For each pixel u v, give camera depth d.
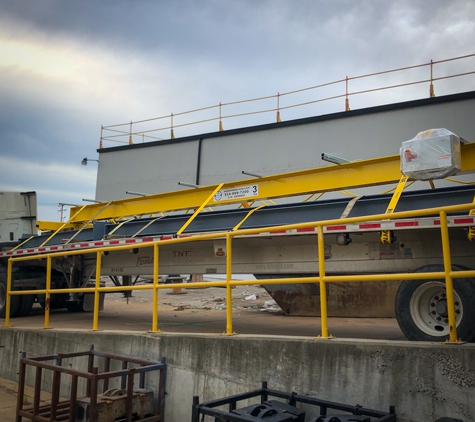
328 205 7.16
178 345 6.12
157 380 6.23
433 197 6.22
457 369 4.06
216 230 8.23
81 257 10.98
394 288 8.94
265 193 8.55
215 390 5.63
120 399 5.58
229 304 5.84
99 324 9.98
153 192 20.59
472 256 5.94
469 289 4.89
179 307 14.30
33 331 8.27
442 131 5.79
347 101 15.90
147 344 6.47
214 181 18.83
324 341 4.84
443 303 5.15
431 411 4.14
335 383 4.71
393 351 4.40
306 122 16.73
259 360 5.29
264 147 17.67
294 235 6.73
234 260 8.05
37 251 10.76
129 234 9.63
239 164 18.25
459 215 5.38
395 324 8.97
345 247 6.88
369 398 4.48
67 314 12.71
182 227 8.45
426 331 5.18
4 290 11.65
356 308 9.23
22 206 14.34
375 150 15.16
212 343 5.75
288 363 5.06
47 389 7.78
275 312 12.08
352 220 4.80
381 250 6.59
